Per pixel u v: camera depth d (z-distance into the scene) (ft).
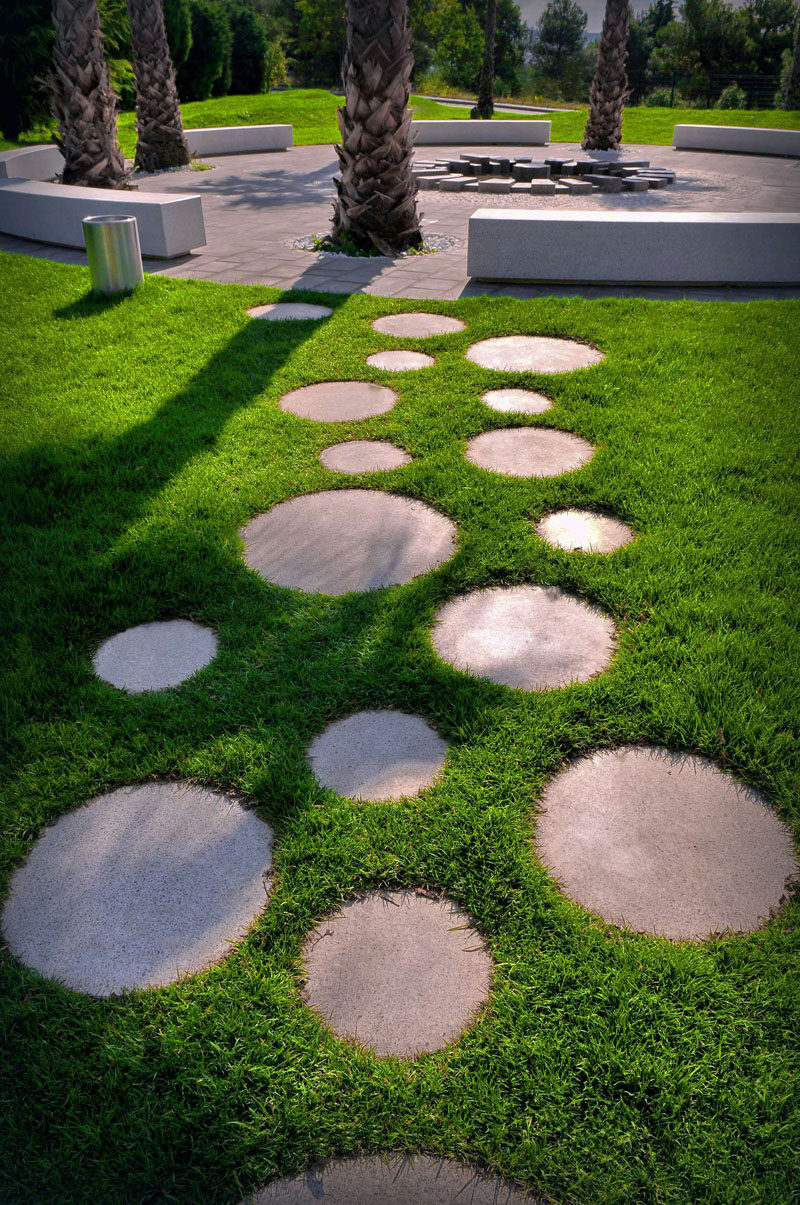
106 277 27.96
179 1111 6.20
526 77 211.61
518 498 14.93
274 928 7.53
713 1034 6.64
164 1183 5.81
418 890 7.94
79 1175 5.82
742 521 14.05
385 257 34.58
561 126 86.17
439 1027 6.76
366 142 32.73
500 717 9.87
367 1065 6.45
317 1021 6.81
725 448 16.61
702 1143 5.94
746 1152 5.89
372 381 20.98
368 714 10.14
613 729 9.76
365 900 7.85
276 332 24.52
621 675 10.51
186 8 93.61
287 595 12.32
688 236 28.78
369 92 31.58
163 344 23.56
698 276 29.48
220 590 12.46
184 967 7.27
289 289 29.76
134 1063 6.47
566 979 7.04
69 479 15.75
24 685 10.48
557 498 14.97
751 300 28.12
